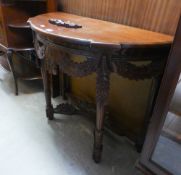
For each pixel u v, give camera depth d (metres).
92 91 1.51
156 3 0.93
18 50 1.57
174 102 0.68
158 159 0.82
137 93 1.16
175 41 0.60
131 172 1.08
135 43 0.73
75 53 0.84
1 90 1.82
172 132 0.74
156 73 0.85
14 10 1.48
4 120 1.44
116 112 1.36
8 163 1.10
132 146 1.26
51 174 1.05
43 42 0.99
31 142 1.25
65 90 1.71
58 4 1.55
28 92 1.81
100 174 1.06
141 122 1.20
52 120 1.46
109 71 0.82
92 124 1.44
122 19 1.11
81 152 1.20
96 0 1.22
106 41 0.74
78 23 1.08
